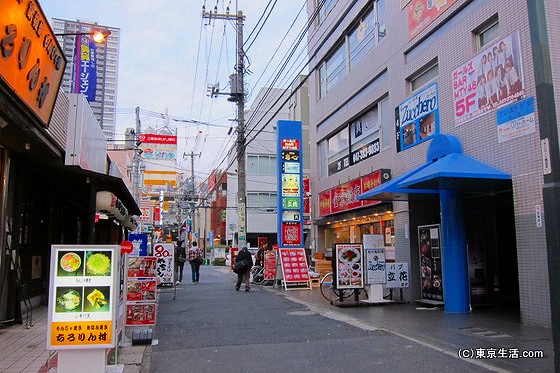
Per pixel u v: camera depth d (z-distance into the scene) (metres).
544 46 5.24
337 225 19.20
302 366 6.30
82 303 5.54
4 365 6.26
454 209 10.39
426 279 11.55
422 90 12.16
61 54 8.30
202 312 11.45
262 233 41.97
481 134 9.86
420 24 12.23
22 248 10.47
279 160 19.50
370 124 15.95
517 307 10.84
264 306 12.49
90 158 12.30
